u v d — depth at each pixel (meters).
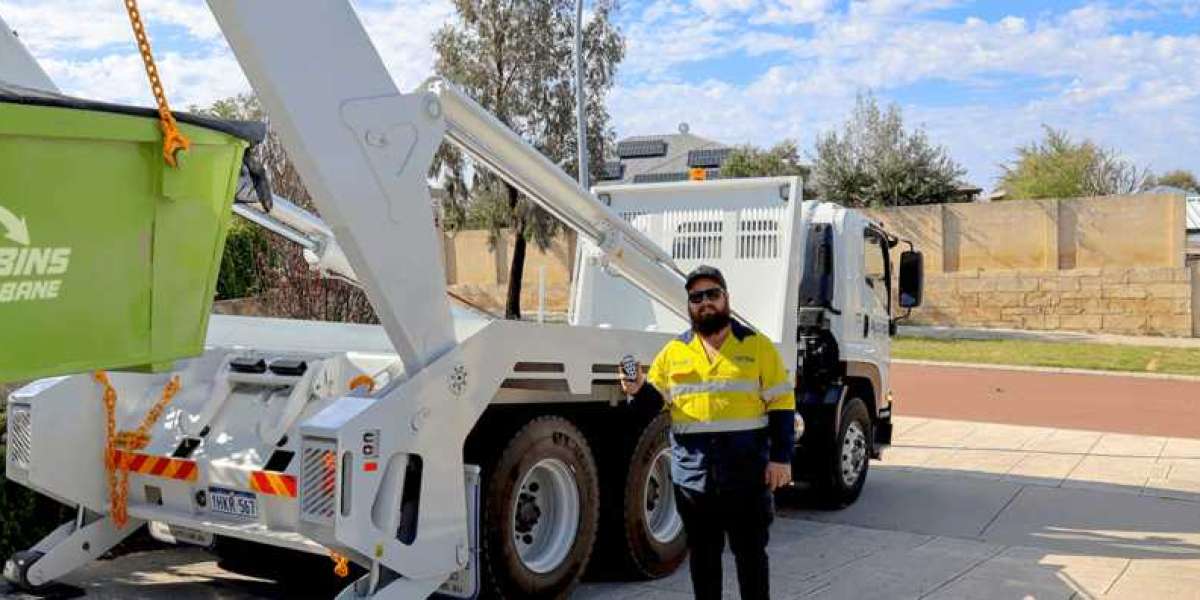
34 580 5.74
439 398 4.93
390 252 4.76
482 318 7.21
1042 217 31.31
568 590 5.91
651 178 52.84
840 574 6.76
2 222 3.39
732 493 4.91
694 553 5.08
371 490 4.60
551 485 5.96
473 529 5.18
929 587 6.47
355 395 4.82
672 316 8.33
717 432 4.93
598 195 8.97
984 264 32.22
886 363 10.01
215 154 4.05
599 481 6.34
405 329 4.83
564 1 28.41
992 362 23.25
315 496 4.55
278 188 12.99
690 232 8.58
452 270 38.31
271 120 4.40
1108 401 17.77
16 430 5.64
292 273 12.51
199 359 5.78
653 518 6.82
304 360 5.37
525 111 28.03
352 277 7.01
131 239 3.78
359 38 4.62
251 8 4.17
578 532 5.96
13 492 6.35
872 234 9.66
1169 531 8.23
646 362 6.42
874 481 10.34
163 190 3.84
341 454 4.49
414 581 4.84
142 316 3.83
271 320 6.94
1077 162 50.28
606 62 28.75
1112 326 30.38
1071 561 7.21
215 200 4.07
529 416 5.74
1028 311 31.45
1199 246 41.25
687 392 4.98
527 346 5.43
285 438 5.18
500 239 36.09
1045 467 11.12
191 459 5.37
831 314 8.77
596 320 8.68
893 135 41.38
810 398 8.67
